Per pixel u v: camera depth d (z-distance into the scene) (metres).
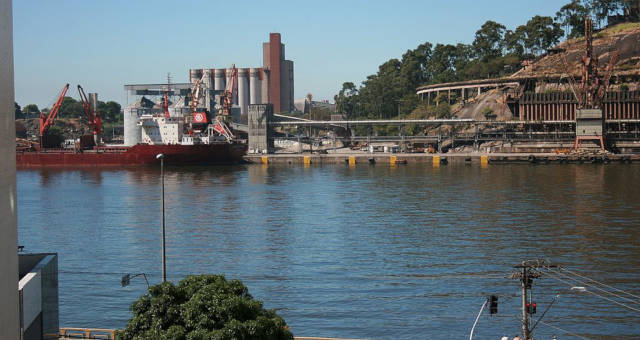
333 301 83.75
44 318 45.28
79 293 89.19
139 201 179.00
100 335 67.62
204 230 133.12
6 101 26.91
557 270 96.19
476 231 126.50
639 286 87.31
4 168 26.73
